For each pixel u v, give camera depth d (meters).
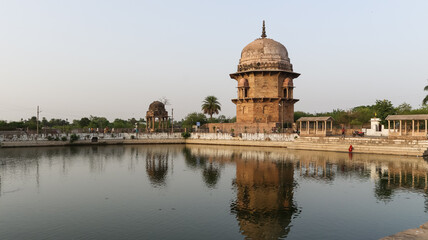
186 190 21.50
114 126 95.19
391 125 54.06
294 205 17.73
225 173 27.73
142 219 15.59
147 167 31.62
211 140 59.50
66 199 19.33
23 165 32.78
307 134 48.84
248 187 22.17
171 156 41.06
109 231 14.02
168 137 62.72
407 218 15.40
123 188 22.22
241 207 17.48
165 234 13.67
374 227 14.27
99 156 40.97
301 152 43.88
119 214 16.39
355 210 16.72
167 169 30.25
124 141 59.81
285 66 62.56
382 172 26.97
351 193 20.14
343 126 53.62
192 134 62.59
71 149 50.31
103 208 17.44
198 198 19.41
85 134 57.75
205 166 31.94
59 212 16.77
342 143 43.94
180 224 14.88
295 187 21.94
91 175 27.25
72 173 28.19
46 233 13.81
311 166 30.69
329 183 23.05
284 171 28.12
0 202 18.69
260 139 54.00
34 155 41.56
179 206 17.75
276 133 52.69
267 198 19.25
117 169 30.41
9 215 16.28
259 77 61.38
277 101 60.38
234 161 35.34
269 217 15.77
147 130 67.44
